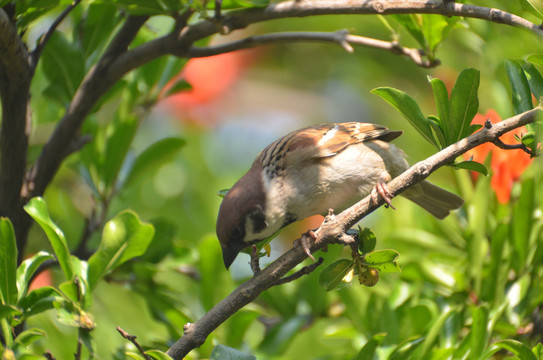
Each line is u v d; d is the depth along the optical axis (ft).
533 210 20.40
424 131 17.21
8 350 14.87
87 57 22.98
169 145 26.05
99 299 28.14
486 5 22.76
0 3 17.58
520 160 21.85
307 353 27.50
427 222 24.95
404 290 21.86
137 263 23.56
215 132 39.96
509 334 19.89
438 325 18.31
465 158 22.22
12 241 16.42
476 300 20.95
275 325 23.26
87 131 26.45
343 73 39.70
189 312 23.45
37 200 17.78
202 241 23.26
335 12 19.75
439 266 22.75
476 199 21.03
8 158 20.06
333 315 24.03
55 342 23.94
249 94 41.63
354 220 16.83
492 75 26.76
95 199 25.34
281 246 35.42
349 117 40.42
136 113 26.37
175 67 26.55
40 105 27.86
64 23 28.81
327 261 23.97
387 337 20.39
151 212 34.47
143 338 27.45
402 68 36.76
